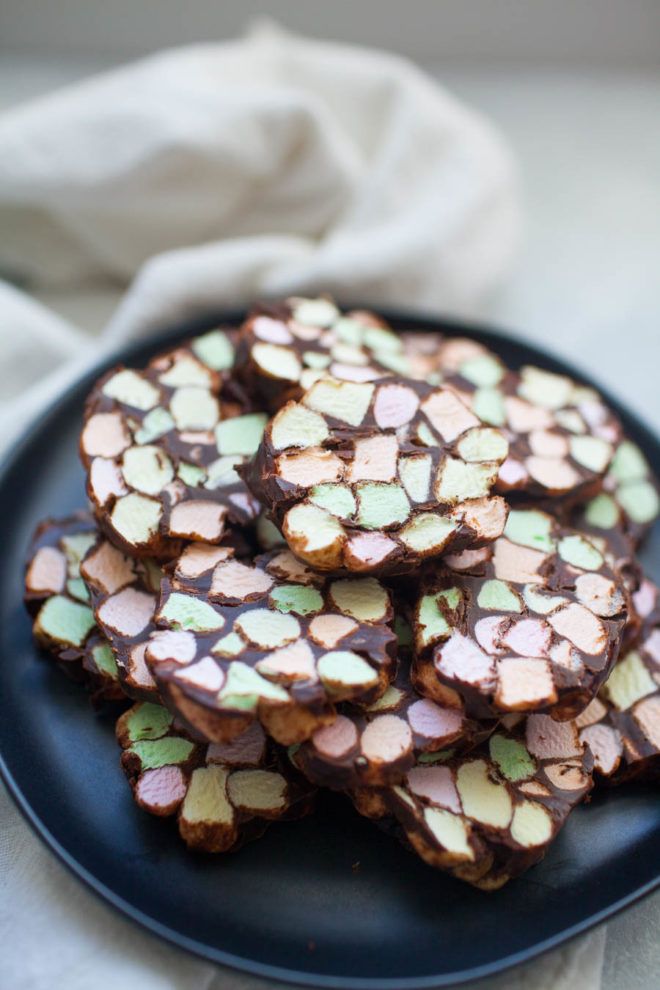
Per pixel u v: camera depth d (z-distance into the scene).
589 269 0.51
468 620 0.33
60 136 0.47
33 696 0.35
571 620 0.33
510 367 0.43
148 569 0.35
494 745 0.33
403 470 0.34
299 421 0.34
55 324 0.45
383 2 0.57
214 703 0.31
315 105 0.47
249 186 0.48
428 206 0.47
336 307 0.41
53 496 0.40
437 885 0.33
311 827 0.33
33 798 0.33
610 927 0.35
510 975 0.33
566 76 0.58
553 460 0.37
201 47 0.51
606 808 0.34
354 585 0.33
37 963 0.33
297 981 0.31
